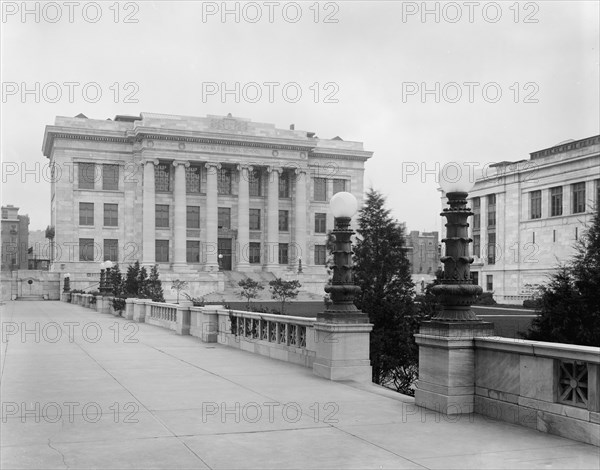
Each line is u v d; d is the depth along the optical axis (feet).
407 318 55.98
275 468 22.38
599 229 42.52
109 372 47.21
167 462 23.03
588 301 38.78
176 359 56.13
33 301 273.33
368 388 39.73
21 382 42.22
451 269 33.65
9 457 23.58
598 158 204.44
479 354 31.76
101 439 26.37
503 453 24.35
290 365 51.44
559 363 27.53
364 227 57.98
